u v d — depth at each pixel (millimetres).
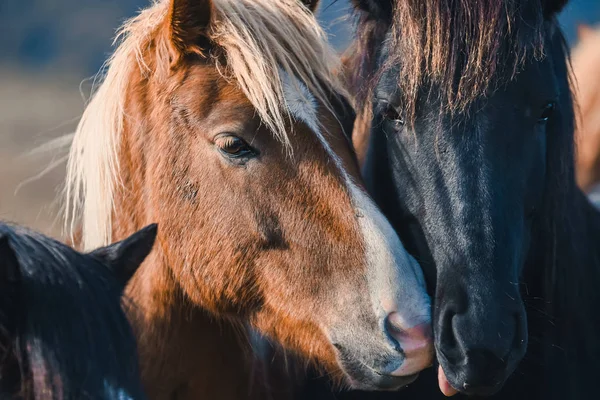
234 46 4531
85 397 3211
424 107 4336
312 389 5277
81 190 5816
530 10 4363
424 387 5012
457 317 4082
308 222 4438
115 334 3428
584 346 5066
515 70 4223
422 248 4508
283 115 4477
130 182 4906
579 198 5234
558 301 4934
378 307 4273
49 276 3318
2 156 18938
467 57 4219
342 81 5172
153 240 3904
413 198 4465
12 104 25109
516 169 4273
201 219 4621
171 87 4664
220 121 4488
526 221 4547
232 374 5039
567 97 4824
